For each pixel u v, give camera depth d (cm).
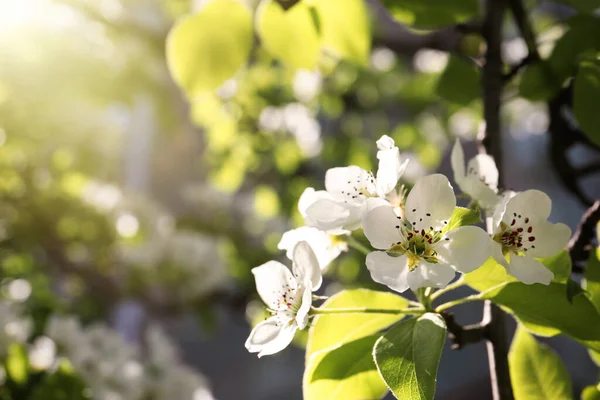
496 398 45
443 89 56
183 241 106
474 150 148
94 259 113
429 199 43
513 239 44
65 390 68
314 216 44
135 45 95
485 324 45
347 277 119
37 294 96
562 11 77
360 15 51
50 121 114
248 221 131
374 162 121
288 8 51
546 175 216
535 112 105
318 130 123
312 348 46
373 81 120
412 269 43
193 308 111
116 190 118
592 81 49
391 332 42
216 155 124
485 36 51
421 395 41
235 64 51
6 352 70
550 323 44
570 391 48
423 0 52
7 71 102
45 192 113
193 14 50
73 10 85
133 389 80
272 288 45
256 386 229
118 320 118
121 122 130
